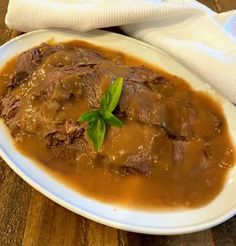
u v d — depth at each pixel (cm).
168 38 33
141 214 25
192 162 27
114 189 26
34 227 25
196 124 29
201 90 31
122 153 26
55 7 34
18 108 29
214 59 31
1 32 36
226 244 25
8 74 32
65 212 26
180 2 34
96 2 34
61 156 27
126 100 28
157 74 32
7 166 28
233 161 28
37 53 32
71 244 24
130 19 33
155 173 26
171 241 25
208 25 33
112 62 32
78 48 34
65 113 28
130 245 24
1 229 25
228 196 26
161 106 28
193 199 26
